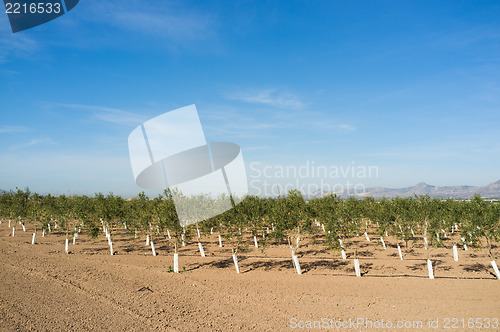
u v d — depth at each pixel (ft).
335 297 60.39
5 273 71.72
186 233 100.48
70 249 115.14
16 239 134.31
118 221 122.62
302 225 83.10
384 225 105.81
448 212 98.53
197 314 52.21
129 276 75.61
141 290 64.80
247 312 53.21
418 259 93.40
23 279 67.92
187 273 80.64
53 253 104.22
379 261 91.35
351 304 56.39
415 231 134.72
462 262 88.74
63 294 59.62
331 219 84.17
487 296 58.23
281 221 82.12
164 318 50.06
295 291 64.59
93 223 115.75
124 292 62.85
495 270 71.56
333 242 83.97
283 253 106.63
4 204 151.74
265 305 56.65
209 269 85.71
